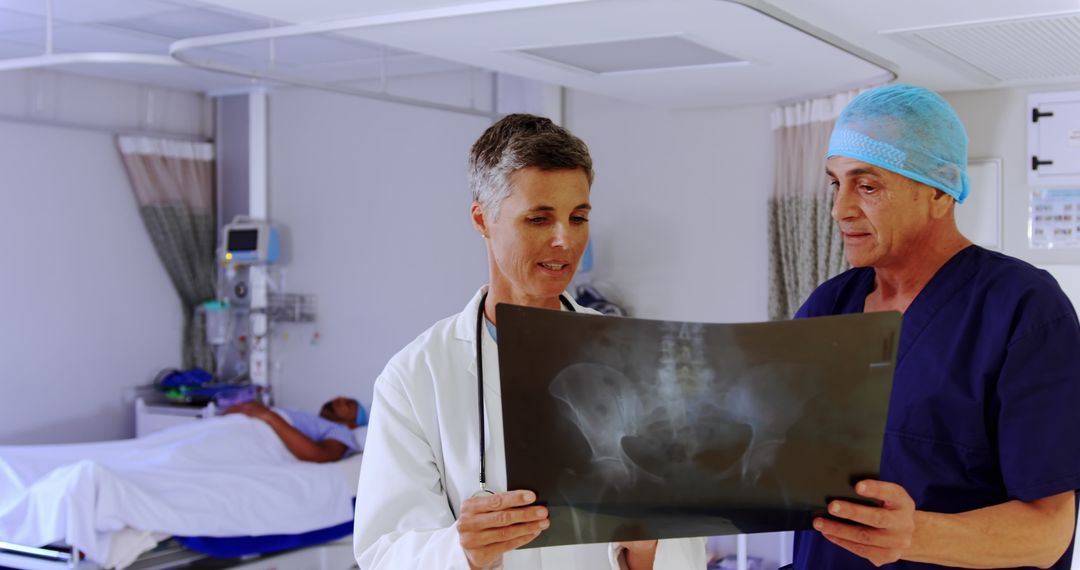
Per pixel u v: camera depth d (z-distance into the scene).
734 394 1.40
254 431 5.52
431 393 1.70
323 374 7.35
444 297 6.81
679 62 4.15
